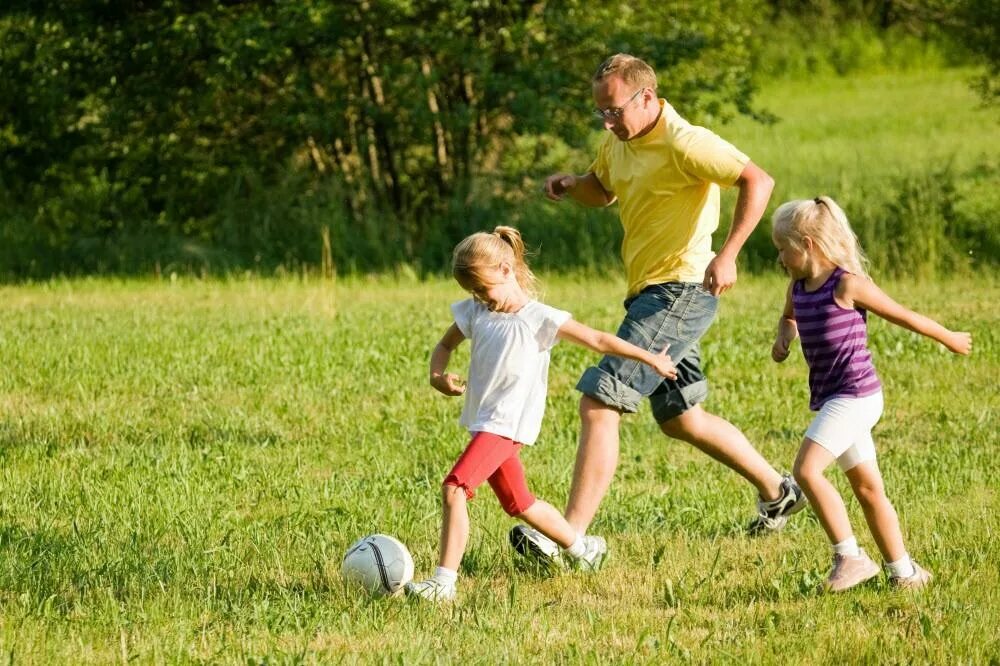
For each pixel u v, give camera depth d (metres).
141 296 52.41
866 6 145.88
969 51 70.19
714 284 17.78
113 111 62.41
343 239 61.03
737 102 65.31
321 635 15.51
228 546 18.95
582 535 18.39
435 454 25.78
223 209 63.47
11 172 65.38
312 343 38.59
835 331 16.70
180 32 59.16
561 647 15.02
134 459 25.08
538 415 17.12
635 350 17.22
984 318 43.09
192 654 14.88
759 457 19.75
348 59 62.84
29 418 29.17
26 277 58.72
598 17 62.41
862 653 14.55
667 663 14.41
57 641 15.16
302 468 24.61
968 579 16.95
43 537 19.41
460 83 64.31
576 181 20.44
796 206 16.88
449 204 63.44
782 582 17.25
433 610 16.20
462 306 17.64
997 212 63.53
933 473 23.45
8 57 62.91
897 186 66.19
